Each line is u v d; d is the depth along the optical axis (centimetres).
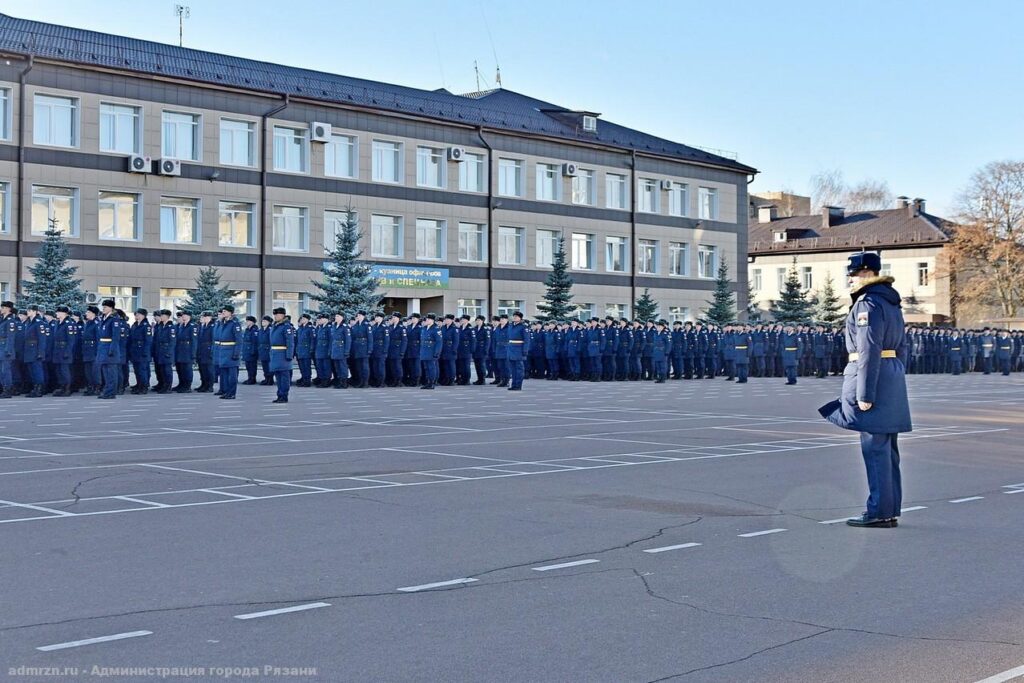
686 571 822
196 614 690
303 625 668
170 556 856
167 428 1970
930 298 8419
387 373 3562
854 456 1571
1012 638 658
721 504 1129
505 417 2284
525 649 624
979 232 7694
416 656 610
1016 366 6350
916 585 786
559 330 4234
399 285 5400
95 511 1055
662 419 2258
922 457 1612
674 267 6731
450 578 791
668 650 626
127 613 691
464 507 1095
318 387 3481
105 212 4544
